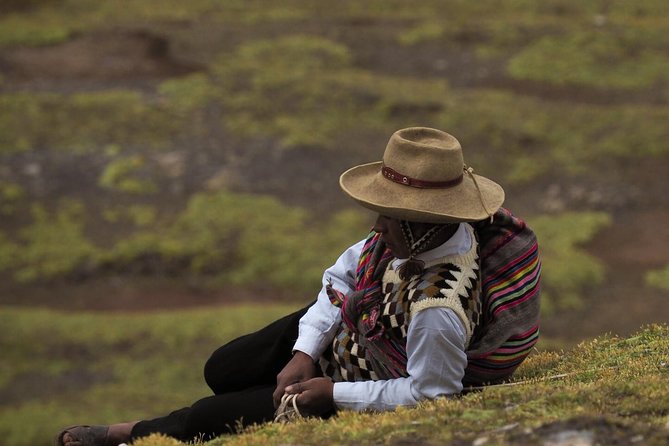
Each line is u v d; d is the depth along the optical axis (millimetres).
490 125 38656
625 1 49719
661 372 5930
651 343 7047
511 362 5723
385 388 5598
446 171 5371
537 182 35938
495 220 5773
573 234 32531
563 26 46750
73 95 41531
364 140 38625
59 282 31859
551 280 29297
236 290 31484
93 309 30422
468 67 43875
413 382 5488
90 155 38000
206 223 34375
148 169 37281
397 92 41250
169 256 32719
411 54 45062
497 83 42594
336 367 6027
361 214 35312
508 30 46312
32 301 30875
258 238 33531
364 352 5824
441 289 5398
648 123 38781
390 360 5672
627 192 35000
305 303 30609
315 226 34500
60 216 34969
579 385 5512
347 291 6246
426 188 5379
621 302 28641
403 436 4828
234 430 6020
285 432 5277
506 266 5691
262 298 31062
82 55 44688
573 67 43250
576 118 39281
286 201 35812
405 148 5402
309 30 47156
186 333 26812
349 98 41062
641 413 4848
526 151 37469
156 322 27469
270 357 6316
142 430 6250
